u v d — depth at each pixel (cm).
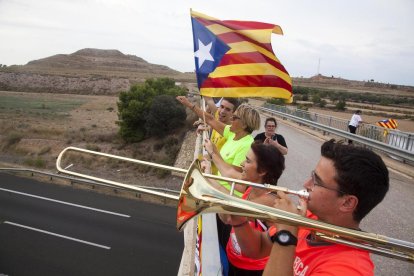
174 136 3959
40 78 11750
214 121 462
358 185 155
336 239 162
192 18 399
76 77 12094
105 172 3100
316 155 1300
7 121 5219
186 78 18812
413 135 1195
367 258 159
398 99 9181
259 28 381
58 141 4272
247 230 201
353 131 1702
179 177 2783
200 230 288
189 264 301
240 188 334
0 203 1900
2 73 11612
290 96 387
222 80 383
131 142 4244
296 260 177
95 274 1316
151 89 4466
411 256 157
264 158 261
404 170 1090
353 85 18075
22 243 1506
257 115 397
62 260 1396
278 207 176
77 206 1892
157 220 1750
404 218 688
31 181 2244
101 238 1562
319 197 165
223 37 386
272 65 380
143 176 2941
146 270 1350
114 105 8425
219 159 364
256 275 255
